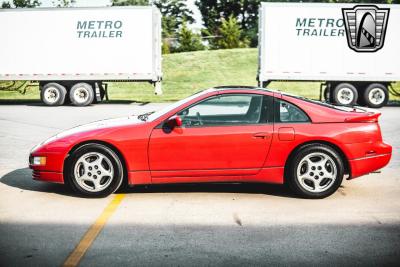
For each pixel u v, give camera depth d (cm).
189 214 481
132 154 533
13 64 2053
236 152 536
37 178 557
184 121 543
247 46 5672
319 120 545
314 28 1956
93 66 2044
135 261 358
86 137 536
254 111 549
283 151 539
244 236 414
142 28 2022
